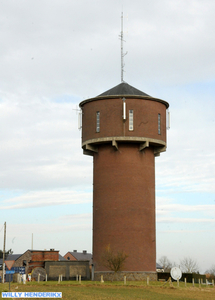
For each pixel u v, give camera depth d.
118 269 49.78
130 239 51.09
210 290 45.09
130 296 35.91
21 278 53.59
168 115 56.59
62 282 48.56
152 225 52.97
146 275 50.75
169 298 35.50
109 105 53.06
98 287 43.78
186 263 118.81
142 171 53.16
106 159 53.44
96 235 52.66
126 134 52.16
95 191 53.91
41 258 69.81
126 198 52.00
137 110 52.81
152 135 53.00
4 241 66.94
